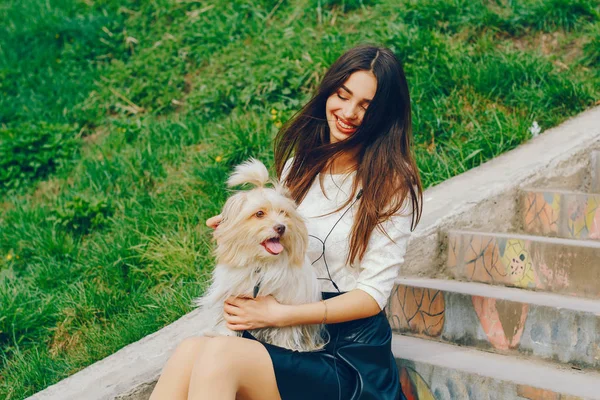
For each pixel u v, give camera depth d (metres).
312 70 5.98
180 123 6.06
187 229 4.85
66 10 7.99
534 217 4.33
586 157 4.76
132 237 4.87
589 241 3.80
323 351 2.78
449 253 4.05
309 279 2.79
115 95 6.75
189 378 2.68
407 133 2.94
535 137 5.11
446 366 3.08
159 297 4.32
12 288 4.72
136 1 7.82
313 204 3.04
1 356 4.32
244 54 6.60
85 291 4.47
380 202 2.81
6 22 7.95
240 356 2.56
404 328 3.68
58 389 3.46
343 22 6.68
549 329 3.17
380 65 2.87
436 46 5.89
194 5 7.51
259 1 7.25
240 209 2.68
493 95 5.55
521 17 6.21
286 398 2.61
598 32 5.88
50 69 7.22
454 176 4.76
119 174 5.64
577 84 5.45
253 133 5.46
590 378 2.93
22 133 6.33
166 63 6.93
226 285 2.72
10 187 6.07
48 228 5.29
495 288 3.71
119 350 3.72
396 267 2.85
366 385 2.67
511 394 2.86
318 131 3.15
